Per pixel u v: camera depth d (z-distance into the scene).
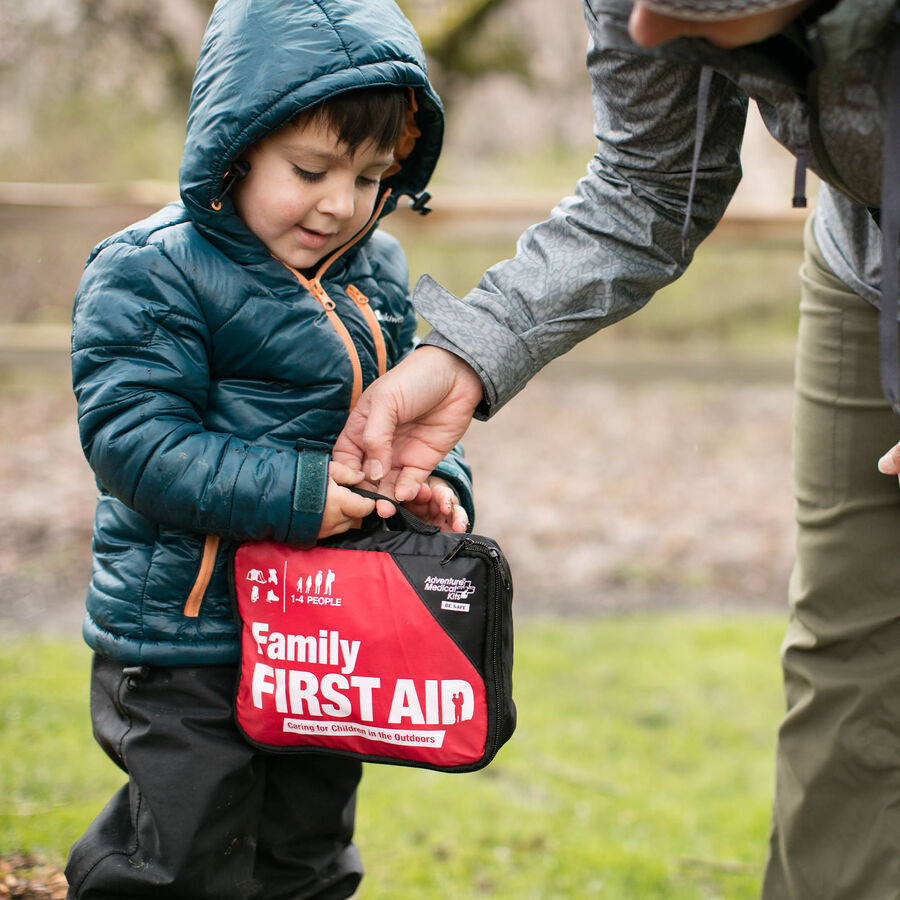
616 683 4.20
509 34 10.49
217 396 1.70
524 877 2.74
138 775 1.68
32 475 6.49
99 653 1.80
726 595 5.30
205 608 1.71
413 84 1.67
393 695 1.60
